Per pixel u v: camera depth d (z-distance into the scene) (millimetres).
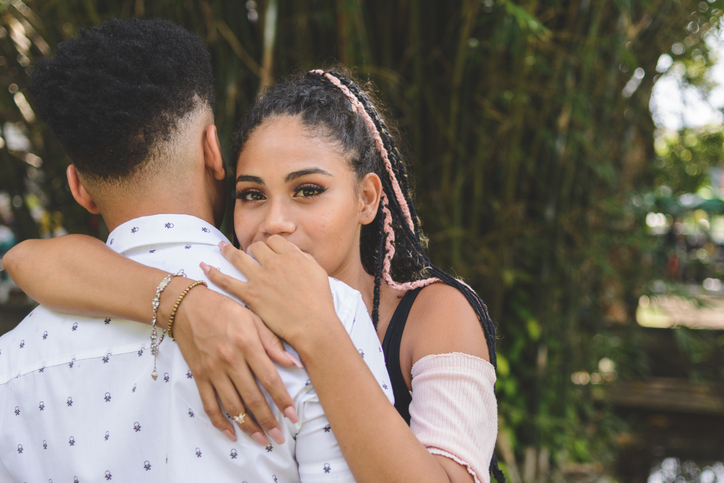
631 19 2100
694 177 2541
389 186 919
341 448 601
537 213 2301
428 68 1952
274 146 750
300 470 634
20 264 743
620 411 3607
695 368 3609
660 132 2602
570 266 2295
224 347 596
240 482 613
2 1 1842
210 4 1723
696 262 2779
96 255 710
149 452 634
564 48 1937
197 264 690
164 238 710
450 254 1979
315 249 761
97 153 689
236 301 658
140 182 713
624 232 2551
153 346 639
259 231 772
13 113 2104
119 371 651
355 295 708
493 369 772
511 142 1967
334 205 763
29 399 685
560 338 2361
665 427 3439
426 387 737
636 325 2863
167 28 727
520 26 1632
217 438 613
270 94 826
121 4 1795
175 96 704
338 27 1620
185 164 728
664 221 2645
